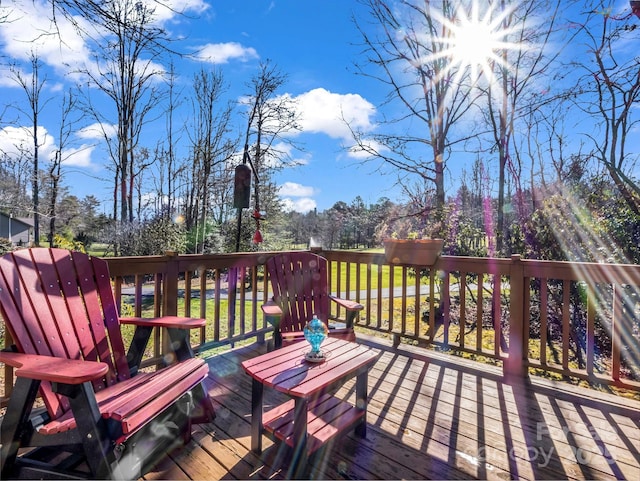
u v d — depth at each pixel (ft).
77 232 52.60
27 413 4.72
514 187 19.98
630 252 12.36
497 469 5.63
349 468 5.62
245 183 13.83
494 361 11.71
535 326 14.73
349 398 7.97
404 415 7.25
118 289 8.02
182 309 21.09
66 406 5.27
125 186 39.34
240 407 7.56
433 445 6.24
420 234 16.43
